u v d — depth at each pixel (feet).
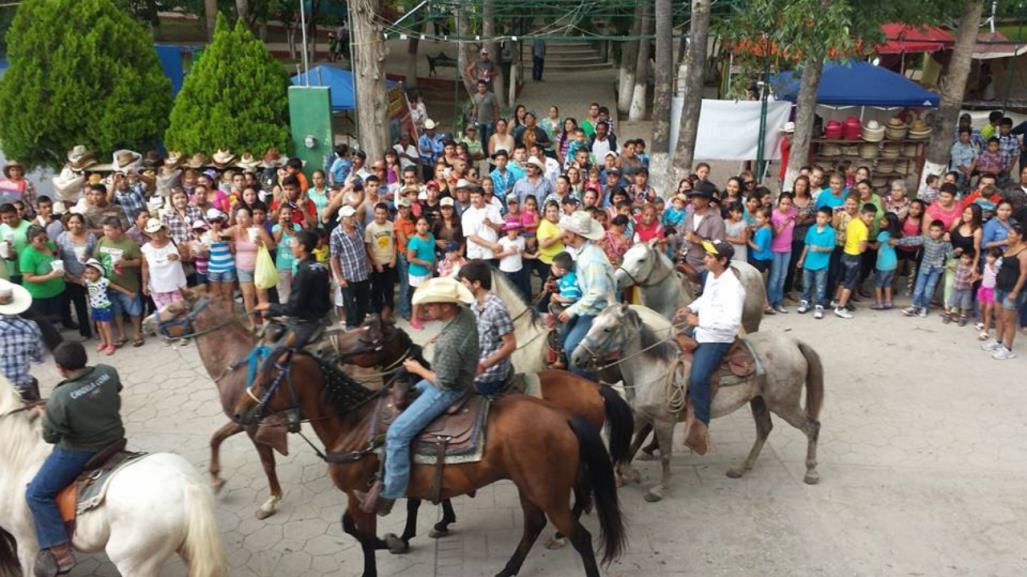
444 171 50.14
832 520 25.75
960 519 25.76
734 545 24.50
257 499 27.14
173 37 118.52
